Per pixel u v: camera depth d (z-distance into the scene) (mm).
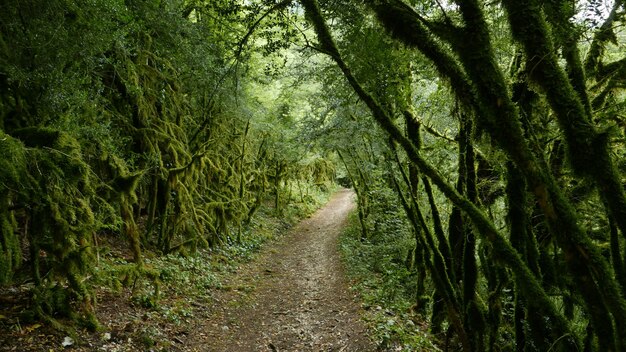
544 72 2922
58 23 6734
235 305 9766
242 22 6371
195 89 13891
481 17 3055
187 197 13133
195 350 7059
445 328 7691
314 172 36969
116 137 10102
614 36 4359
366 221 18531
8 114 6395
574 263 2914
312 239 20312
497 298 5461
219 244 14844
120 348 6148
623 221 2789
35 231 6004
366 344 7328
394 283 10656
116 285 7375
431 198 6180
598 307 2869
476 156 6016
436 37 3473
